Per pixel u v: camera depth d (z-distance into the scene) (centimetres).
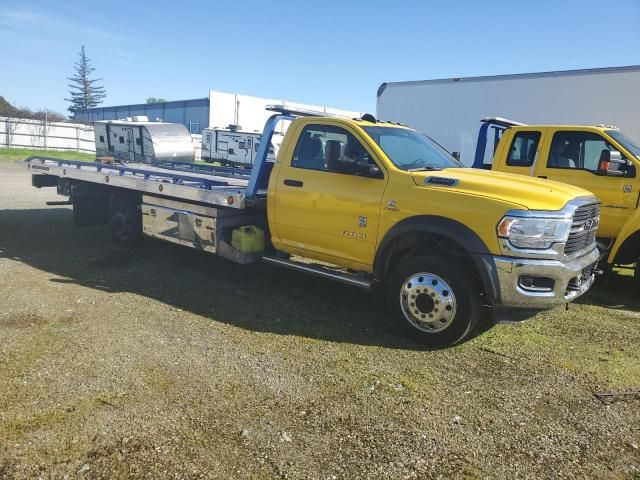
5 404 342
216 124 4406
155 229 714
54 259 730
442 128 1512
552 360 455
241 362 423
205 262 748
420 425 341
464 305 451
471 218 443
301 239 563
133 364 409
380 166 503
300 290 634
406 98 1597
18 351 422
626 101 1154
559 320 566
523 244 427
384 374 413
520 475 294
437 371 423
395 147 533
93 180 792
